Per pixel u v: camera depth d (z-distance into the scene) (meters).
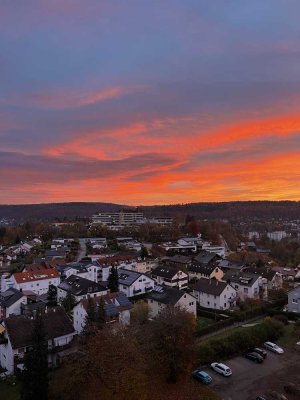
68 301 75.12
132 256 128.88
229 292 79.44
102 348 37.06
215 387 43.03
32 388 40.25
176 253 150.12
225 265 119.38
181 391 42.22
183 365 43.53
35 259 126.12
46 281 97.56
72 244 165.88
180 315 49.34
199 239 175.00
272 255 162.38
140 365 37.91
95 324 48.03
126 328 47.19
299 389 41.25
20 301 78.12
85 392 37.56
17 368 48.97
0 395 44.31
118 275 95.81
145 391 39.34
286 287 101.38
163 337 43.84
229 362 49.72
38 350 41.41
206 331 61.72
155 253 144.62
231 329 64.06
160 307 69.69
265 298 88.06
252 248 180.75
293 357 51.00
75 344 52.19
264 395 41.03
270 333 56.78
